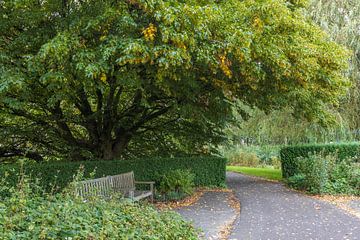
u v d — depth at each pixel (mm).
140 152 16109
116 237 4562
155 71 8992
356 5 16703
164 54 7645
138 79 9047
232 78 10758
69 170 10289
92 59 7871
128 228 4977
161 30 7719
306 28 10930
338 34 16312
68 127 14180
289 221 8406
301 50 10016
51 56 7727
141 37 8219
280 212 9461
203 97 12586
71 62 8109
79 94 11383
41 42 8953
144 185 12773
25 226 4129
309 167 12859
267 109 14273
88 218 4801
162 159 13602
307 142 17766
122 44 7684
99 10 8344
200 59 8242
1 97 8758
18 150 13938
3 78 8023
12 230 3979
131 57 7535
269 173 20984
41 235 3871
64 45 7629
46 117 12305
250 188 14375
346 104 16922
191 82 10039
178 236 5684
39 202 5059
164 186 11961
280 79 10664
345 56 12000
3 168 8500
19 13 9047
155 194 11609
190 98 11469
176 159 14141
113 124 13422
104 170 11531
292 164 16469
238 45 8453
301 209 9828
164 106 13562
